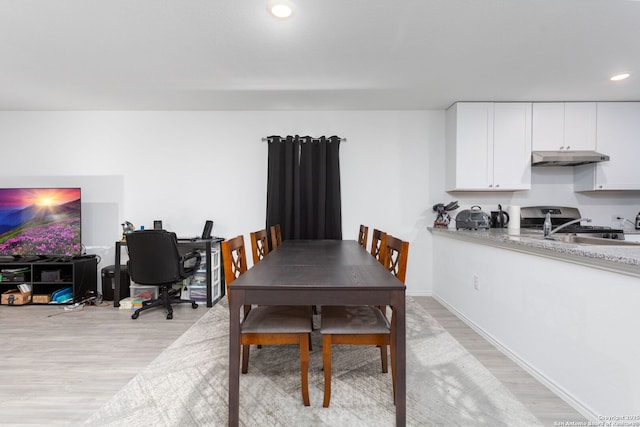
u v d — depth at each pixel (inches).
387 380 70.9
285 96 122.0
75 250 127.5
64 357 81.6
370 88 113.4
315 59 91.0
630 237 114.3
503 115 125.6
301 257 82.8
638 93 116.0
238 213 141.4
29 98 124.0
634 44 81.5
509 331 82.4
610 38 78.7
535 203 136.4
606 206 134.7
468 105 126.0
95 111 139.8
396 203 140.4
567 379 62.9
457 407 61.2
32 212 127.2
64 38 79.7
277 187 135.6
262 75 102.3
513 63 93.0
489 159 125.6
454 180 128.4
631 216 134.0
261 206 141.3
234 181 141.2
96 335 96.0
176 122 140.9
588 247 62.1
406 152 140.1
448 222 135.4
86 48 84.9
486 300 93.8
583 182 130.1
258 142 140.8
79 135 139.9
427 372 74.4
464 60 91.3
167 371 74.7
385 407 61.3
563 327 64.1
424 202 140.2
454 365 77.8
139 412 60.0
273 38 80.0
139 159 140.8
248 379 71.4
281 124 140.3
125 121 140.3
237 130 140.8
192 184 141.3
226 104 131.8
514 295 80.3
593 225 133.8
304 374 61.6
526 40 80.2
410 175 140.3
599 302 55.9
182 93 118.9
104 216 140.9
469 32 76.8
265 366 77.2
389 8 67.7
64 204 127.2
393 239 73.6
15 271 125.6
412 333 97.8
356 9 68.0
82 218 140.9
